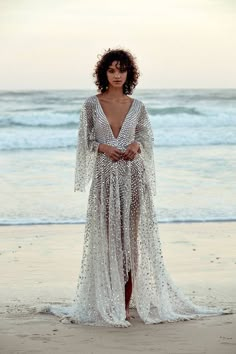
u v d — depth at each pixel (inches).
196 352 237.8
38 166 770.2
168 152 869.8
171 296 292.5
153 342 250.7
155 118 1115.3
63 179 693.9
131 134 288.7
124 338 256.5
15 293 334.6
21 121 1087.0
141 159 290.0
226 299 319.3
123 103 290.2
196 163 781.3
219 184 664.4
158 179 685.9
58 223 522.9
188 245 451.8
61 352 238.4
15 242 461.7
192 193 623.8
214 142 970.7
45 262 407.2
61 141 965.2
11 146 949.8
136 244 288.8
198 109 1162.0
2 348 242.7
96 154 287.9
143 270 288.0
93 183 287.4
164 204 582.2
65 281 360.8
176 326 273.7
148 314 284.4
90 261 286.4
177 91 1405.0
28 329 268.5
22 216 543.8
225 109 1200.2
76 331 266.4
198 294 329.4
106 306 281.6
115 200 284.4
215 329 267.3
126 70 287.1
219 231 496.7
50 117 1091.3
